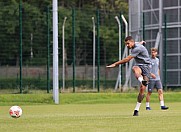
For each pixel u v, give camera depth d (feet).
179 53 240.53
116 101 196.75
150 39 249.55
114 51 404.77
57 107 157.17
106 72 354.33
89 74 382.22
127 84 243.60
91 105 171.73
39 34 365.61
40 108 150.51
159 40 243.19
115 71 375.04
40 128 74.23
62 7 406.62
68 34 387.34
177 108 143.02
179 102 193.98
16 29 369.30
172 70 242.17
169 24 242.78
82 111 129.49
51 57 339.16
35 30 367.86
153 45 247.70
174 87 241.55
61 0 428.97
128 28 278.26
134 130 69.51
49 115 108.78
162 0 244.42
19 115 96.68
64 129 72.08
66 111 130.31
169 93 209.26
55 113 119.65
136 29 254.06
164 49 239.71
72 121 87.10
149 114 107.55
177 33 241.14
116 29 413.39
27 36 368.48
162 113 112.37
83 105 172.24
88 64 400.26
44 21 369.71
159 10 245.04
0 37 367.86
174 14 241.76
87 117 97.91
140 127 74.23
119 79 241.35
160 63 243.60
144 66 105.29
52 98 189.47
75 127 75.15
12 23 368.68
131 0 261.24
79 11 406.41
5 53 367.45
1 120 90.99
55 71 183.11
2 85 270.67
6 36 368.48
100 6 438.81
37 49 361.51
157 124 79.25
